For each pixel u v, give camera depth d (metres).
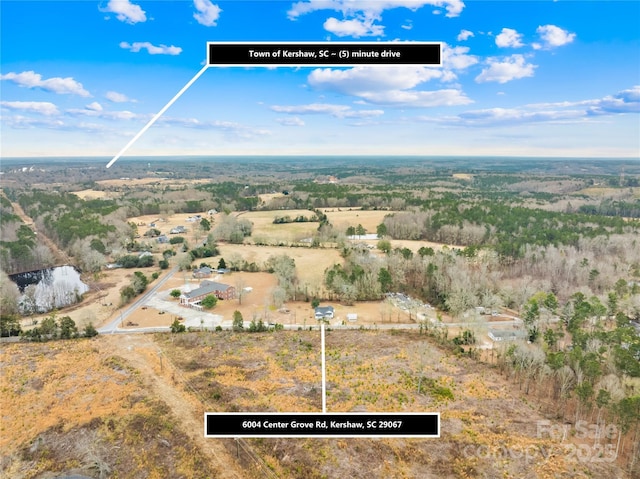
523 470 40.72
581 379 51.47
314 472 40.50
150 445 44.38
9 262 114.38
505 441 44.72
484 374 59.47
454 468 41.09
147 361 63.25
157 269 115.81
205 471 40.66
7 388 55.47
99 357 64.69
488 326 76.81
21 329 74.94
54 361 63.22
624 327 68.62
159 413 49.47
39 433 46.84
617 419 46.19
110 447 44.28
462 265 100.19
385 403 51.84
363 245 128.12
